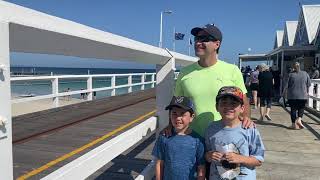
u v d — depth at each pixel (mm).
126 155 5793
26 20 1214
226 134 2596
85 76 12562
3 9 1123
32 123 8211
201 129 2871
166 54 3564
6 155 1161
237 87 2674
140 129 3068
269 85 10422
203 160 2666
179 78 3014
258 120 10625
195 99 2875
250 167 2596
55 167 4859
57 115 9508
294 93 9109
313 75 16969
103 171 5012
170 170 2658
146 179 3098
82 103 12367
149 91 19016
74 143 6258
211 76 2838
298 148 7109
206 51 2809
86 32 1698
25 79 8797
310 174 5422
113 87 15023
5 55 1127
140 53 2811
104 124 8211
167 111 3822
